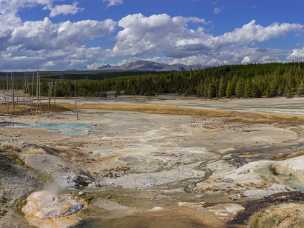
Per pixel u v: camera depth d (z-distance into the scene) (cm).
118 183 3484
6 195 2883
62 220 2511
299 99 13075
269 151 4969
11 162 3472
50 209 2658
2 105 10838
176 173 3859
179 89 18688
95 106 11925
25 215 2594
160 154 4694
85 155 4569
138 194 3131
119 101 14600
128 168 4047
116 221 2508
